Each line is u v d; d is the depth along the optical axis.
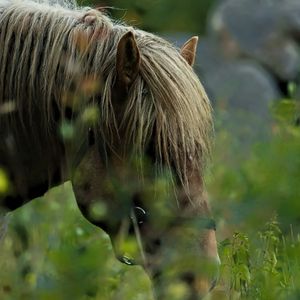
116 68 12.77
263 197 16.36
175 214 12.58
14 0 13.66
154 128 12.58
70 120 13.09
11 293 13.75
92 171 12.96
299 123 20.73
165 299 12.22
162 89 12.62
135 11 23.19
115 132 12.77
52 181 13.51
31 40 13.18
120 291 13.37
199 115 12.68
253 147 20.52
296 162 18.45
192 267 12.15
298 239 14.50
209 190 18.12
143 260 12.72
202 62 32.78
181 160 12.56
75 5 14.40
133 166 12.73
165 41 13.12
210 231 12.59
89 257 12.12
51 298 11.88
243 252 13.48
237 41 33.44
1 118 13.29
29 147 13.35
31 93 13.16
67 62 13.01
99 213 12.58
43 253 15.03
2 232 14.30
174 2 41.53
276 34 33.38
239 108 31.39
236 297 13.30
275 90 32.62
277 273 13.50
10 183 13.53
